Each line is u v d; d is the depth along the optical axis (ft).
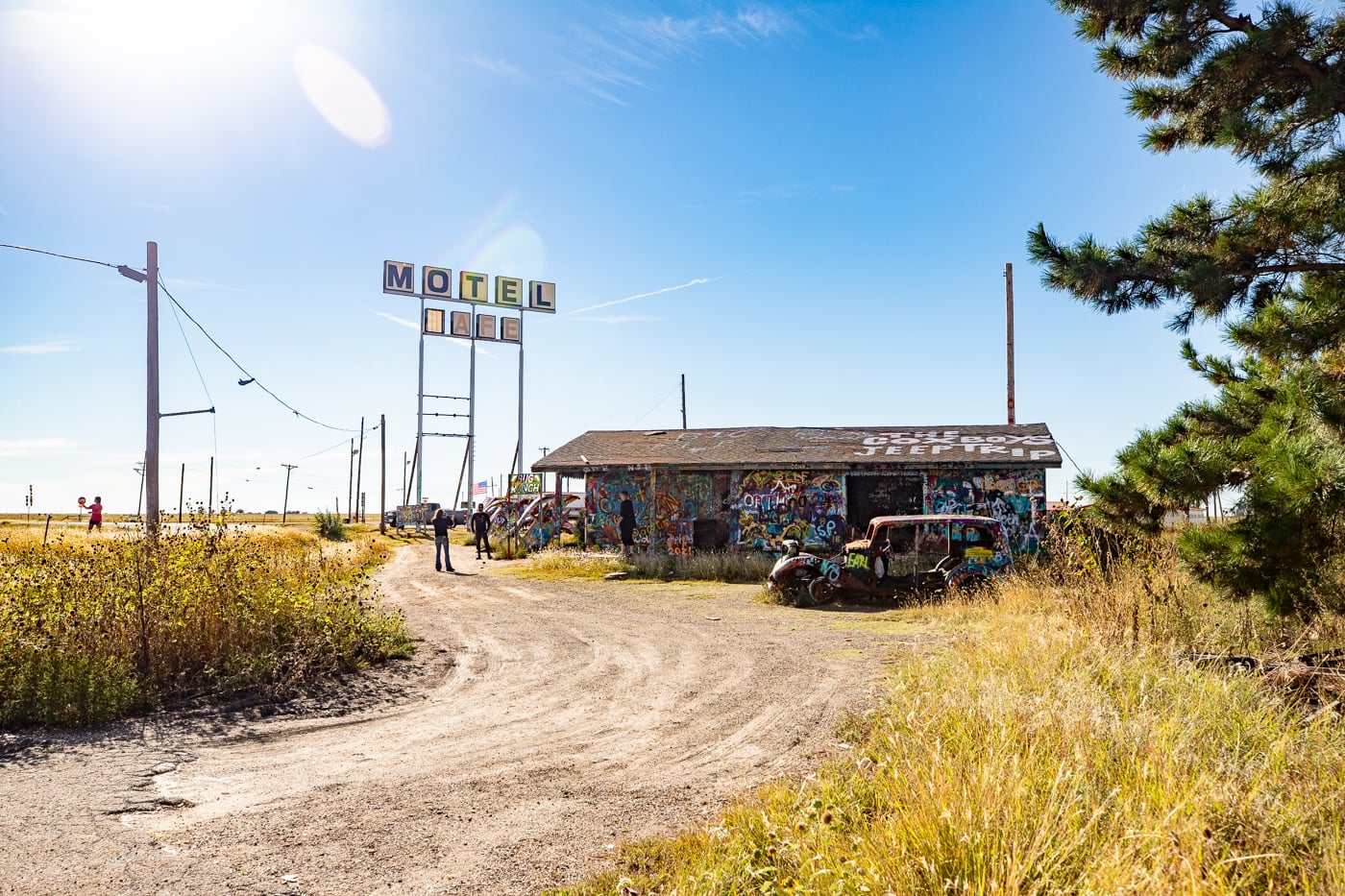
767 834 14.39
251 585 34.09
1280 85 26.11
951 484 74.08
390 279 169.68
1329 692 19.40
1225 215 27.66
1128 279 27.73
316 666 31.99
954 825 11.88
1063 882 10.86
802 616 47.88
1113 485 21.89
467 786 19.08
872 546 52.60
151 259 53.88
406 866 14.71
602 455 88.07
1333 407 18.67
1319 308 23.81
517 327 182.80
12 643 26.14
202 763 21.02
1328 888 10.37
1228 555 19.69
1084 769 13.62
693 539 83.41
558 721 25.18
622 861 14.65
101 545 34.42
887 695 25.79
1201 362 27.22
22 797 18.25
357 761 21.18
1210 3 26.78
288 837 16.02
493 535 131.23
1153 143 29.89
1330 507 17.61
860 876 11.50
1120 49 29.27
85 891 13.62
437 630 43.55
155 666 28.84
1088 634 27.53
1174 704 17.89
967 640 33.71
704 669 32.53
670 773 19.85
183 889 13.74
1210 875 10.14
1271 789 12.95
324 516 158.71
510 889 13.83
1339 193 25.70
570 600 56.85
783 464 77.25
